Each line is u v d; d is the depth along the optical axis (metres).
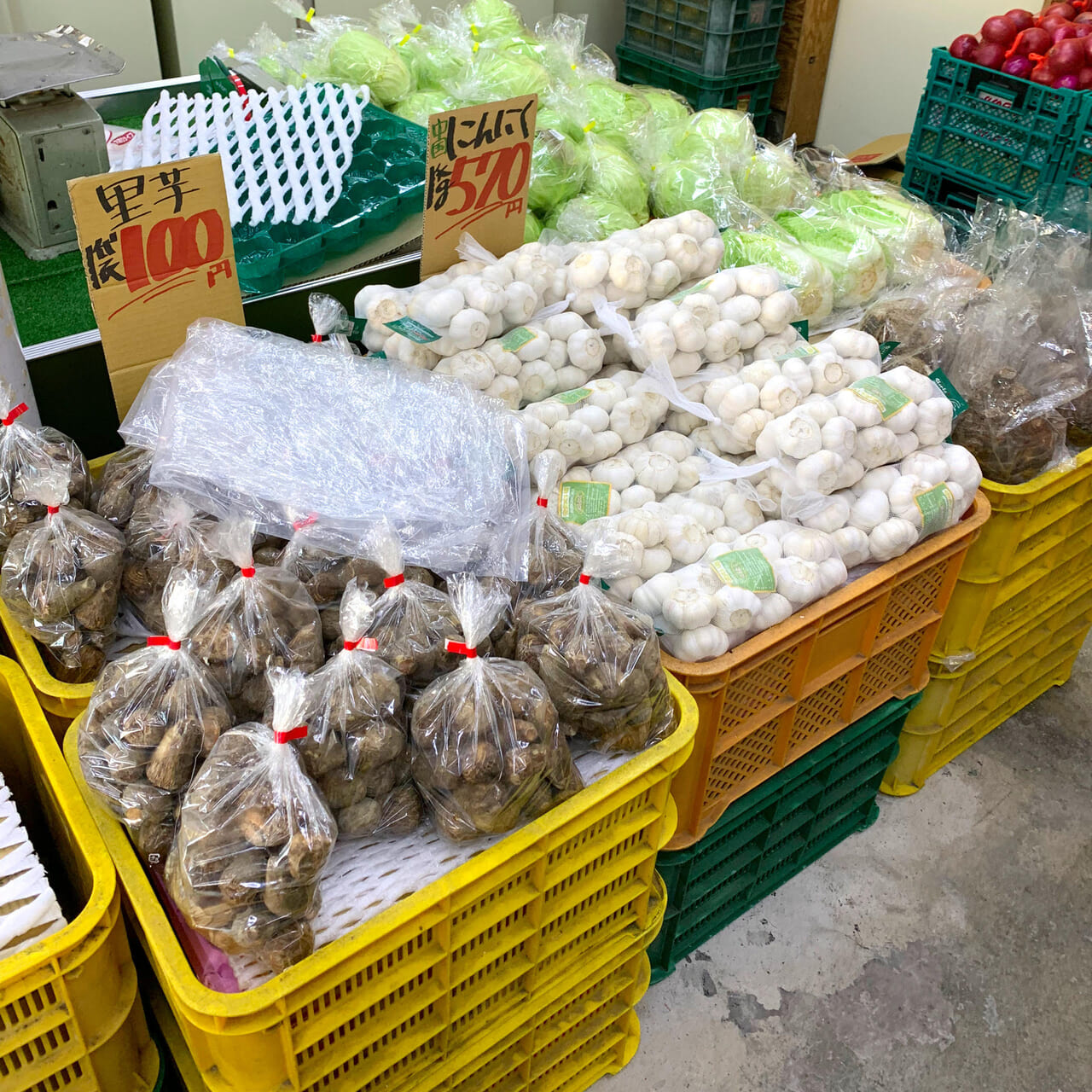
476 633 1.42
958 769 2.81
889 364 2.50
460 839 1.39
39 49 2.30
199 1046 1.32
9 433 1.66
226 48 3.27
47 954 1.20
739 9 4.10
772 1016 2.19
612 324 2.22
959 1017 2.22
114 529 1.63
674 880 2.04
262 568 1.53
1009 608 2.58
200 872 1.20
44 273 2.41
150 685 1.35
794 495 2.06
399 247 2.58
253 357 1.85
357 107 2.82
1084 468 2.41
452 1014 1.48
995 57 3.46
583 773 1.56
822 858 2.54
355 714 1.35
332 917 1.33
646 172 3.10
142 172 1.68
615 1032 1.99
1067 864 2.56
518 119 2.14
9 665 1.59
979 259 3.03
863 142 5.30
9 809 1.42
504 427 1.88
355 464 1.72
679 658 1.77
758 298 2.31
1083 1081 2.12
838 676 2.07
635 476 2.11
